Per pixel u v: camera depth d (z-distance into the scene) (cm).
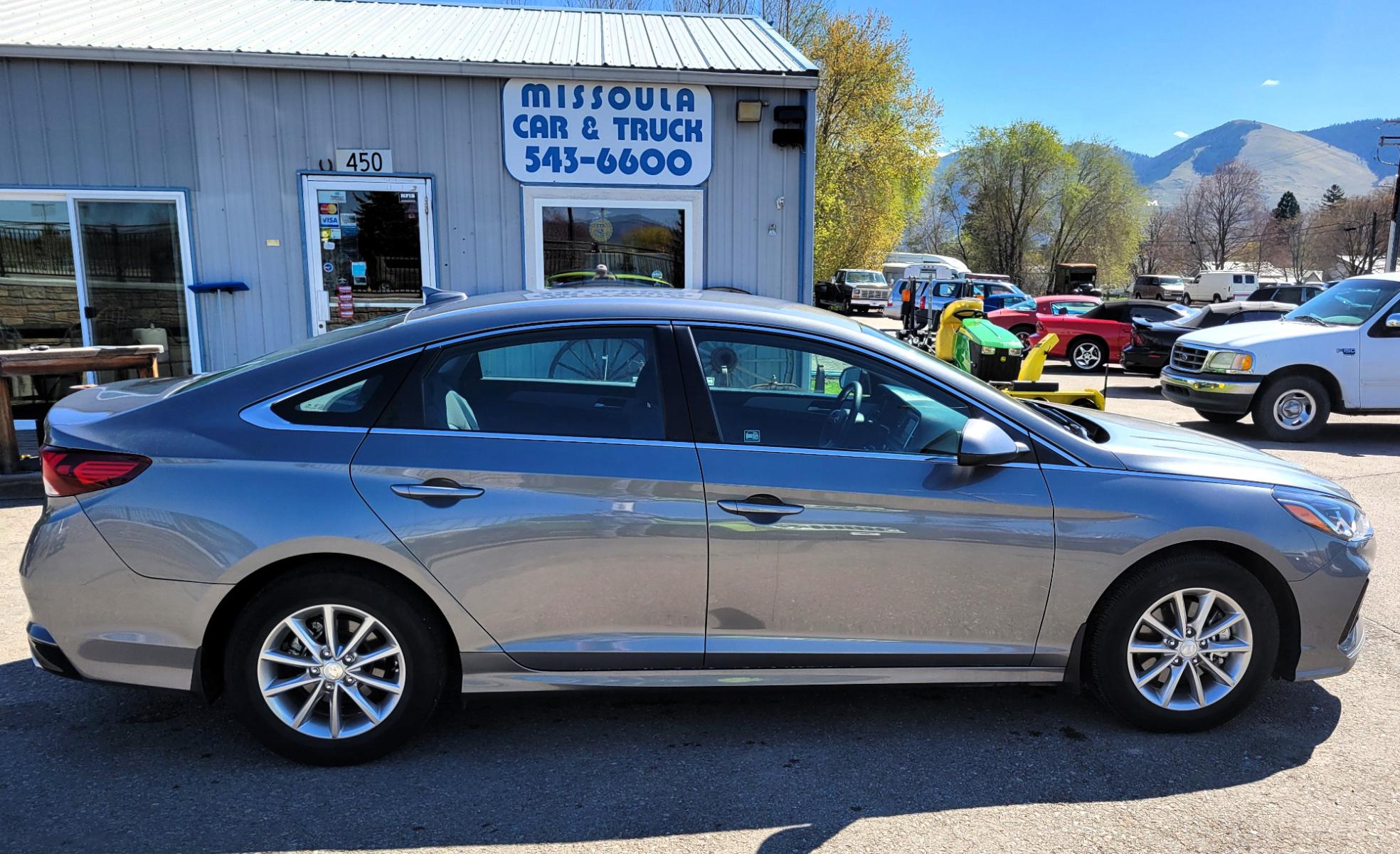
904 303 1609
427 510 286
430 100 831
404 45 869
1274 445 961
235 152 815
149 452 284
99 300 826
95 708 343
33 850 254
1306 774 301
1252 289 4662
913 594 304
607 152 857
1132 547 307
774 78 841
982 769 303
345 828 266
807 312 339
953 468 305
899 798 285
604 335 309
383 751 299
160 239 825
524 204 856
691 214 877
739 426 309
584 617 296
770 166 878
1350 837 266
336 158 828
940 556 303
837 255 4381
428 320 309
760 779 296
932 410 323
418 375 299
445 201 848
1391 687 370
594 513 291
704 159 869
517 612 294
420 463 287
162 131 802
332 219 838
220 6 973
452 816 273
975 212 6488
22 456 690
